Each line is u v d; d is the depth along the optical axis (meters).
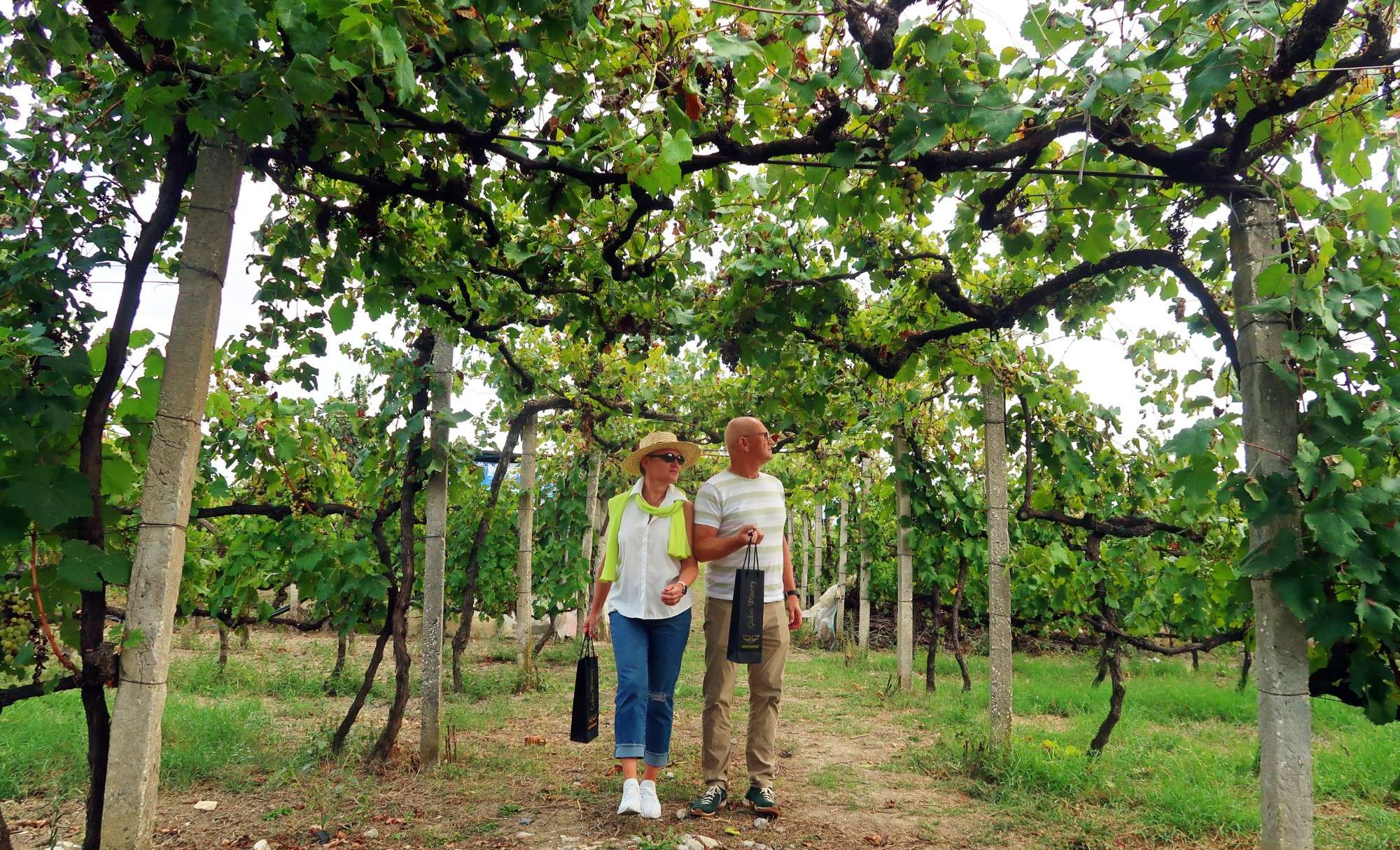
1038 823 3.88
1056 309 4.54
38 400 2.21
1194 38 2.37
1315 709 7.00
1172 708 7.59
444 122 2.65
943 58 2.62
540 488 11.76
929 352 4.84
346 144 2.61
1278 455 2.57
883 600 13.85
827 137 2.90
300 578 5.02
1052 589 6.59
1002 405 5.02
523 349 7.76
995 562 4.92
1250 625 3.69
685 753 5.04
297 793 4.12
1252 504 2.50
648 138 2.67
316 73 2.08
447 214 3.37
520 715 6.54
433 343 4.82
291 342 3.80
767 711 3.87
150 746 2.19
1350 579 2.48
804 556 14.89
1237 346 2.88
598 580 3.93
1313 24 2.31
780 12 2.56
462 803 3.97
